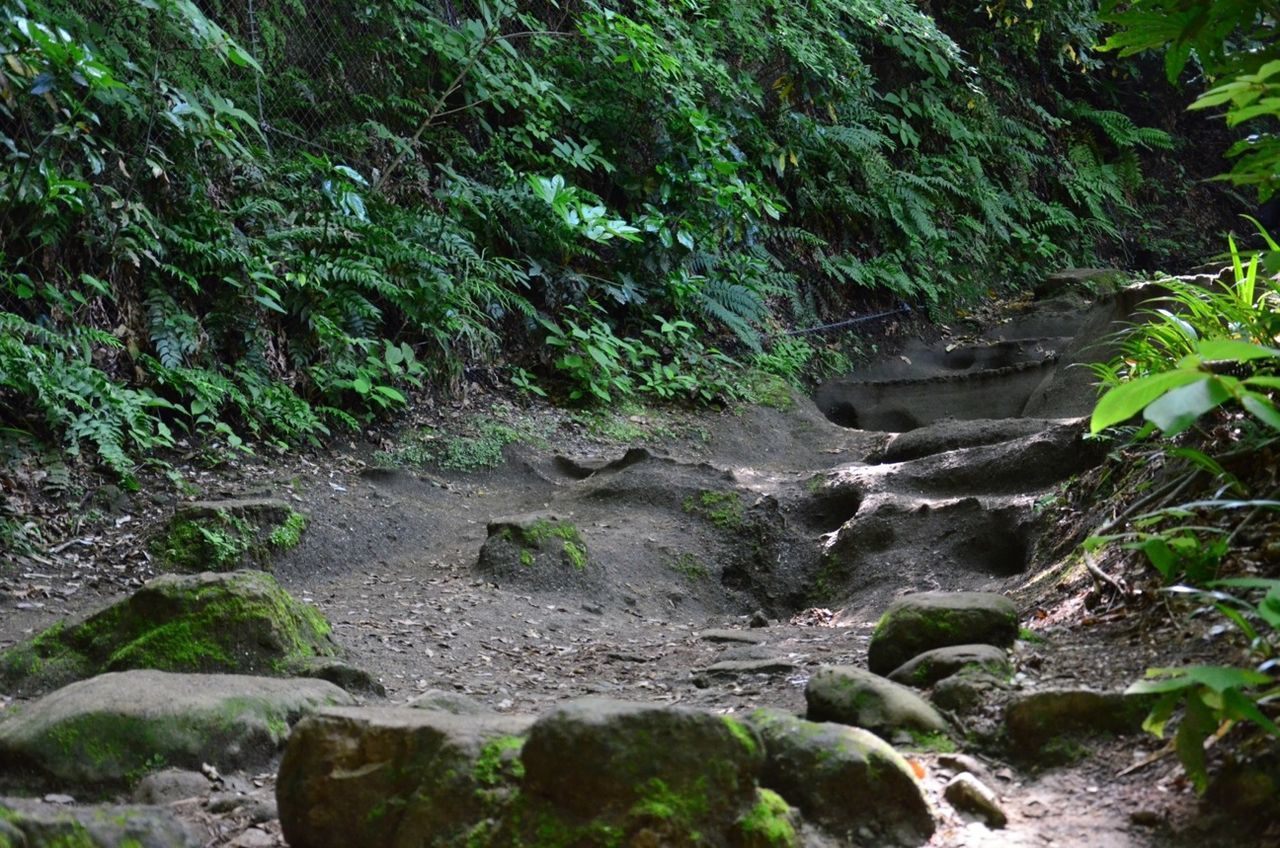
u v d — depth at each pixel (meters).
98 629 4.12
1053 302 11.86
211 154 7.32
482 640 4.91
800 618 5.49
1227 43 9.49
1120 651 3.35
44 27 5.86
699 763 2.41
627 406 8.58
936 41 11.61
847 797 2.60
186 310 7.18
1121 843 2.48
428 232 8.08
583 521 6.43
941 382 9.68
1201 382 2.12
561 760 2.38
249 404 7.06
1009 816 2.66
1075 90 14.96
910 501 5.89
